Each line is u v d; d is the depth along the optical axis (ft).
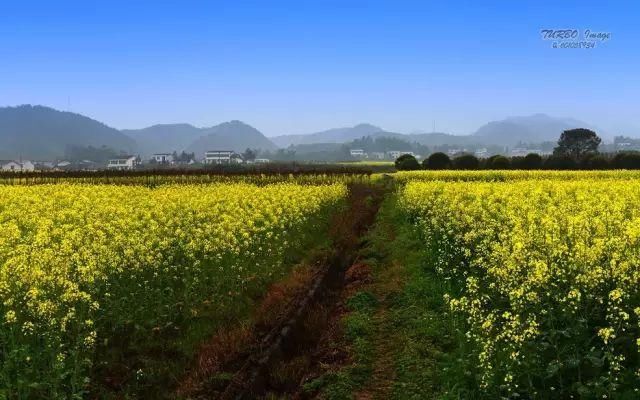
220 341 30.09
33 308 27.45
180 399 24.59
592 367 22.12
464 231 50.29
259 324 33.55
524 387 22.35
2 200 78.95
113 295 33.01
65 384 24.08
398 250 55.52
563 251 31.04
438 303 36.29
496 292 32.91
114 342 29.91
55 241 50.01
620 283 26.32
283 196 84.84
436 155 251.19
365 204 102.63
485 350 22.61
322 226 71.61
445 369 24.77
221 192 93.09
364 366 28.35
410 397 24.27
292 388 27.09
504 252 33.96
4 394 21.75
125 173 176.55
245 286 40.60
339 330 34.30
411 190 89.15
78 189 102.06
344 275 50.19
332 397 25.35
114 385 25.95
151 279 36.96
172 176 170.40
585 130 337.72
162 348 29.86
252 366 28.04
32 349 24.81
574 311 24.39
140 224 55.11
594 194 75.31
